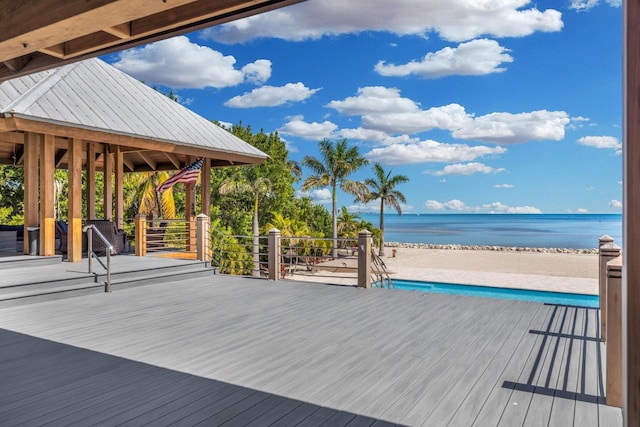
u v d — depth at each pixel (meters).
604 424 3.07
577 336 5.18
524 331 5.41
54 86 10.52
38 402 3.42
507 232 85.62
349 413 3.23
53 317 6.16
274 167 37.28
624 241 1.85
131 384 3.77
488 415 3.20
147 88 13.85
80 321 5.94
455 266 27.22
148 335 5.26
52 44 3.48
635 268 1.75
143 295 7.82
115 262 10.17
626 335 1.80
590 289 15.92
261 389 3.65
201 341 5.01
